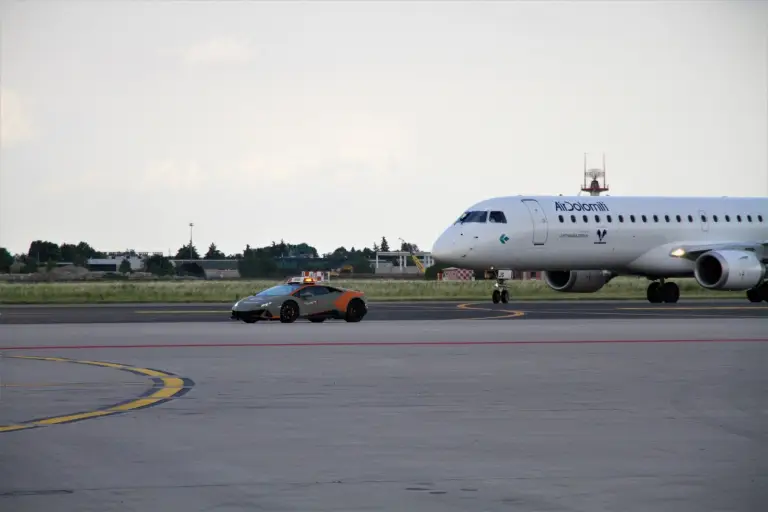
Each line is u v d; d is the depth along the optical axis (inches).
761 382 1643.7
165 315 3742.6
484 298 5615.2
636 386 1592.0
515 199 4653.1
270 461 1003.3
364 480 921.5
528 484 906.1
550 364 1921.8
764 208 5098.4
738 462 998.4
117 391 1537.9
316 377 1718.8
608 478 928.9
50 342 2469.2
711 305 4579.2
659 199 4928.6
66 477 929.5
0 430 1175.0
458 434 1155.3
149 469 964.6
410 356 2086.6
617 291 6604.3
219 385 1610.5
